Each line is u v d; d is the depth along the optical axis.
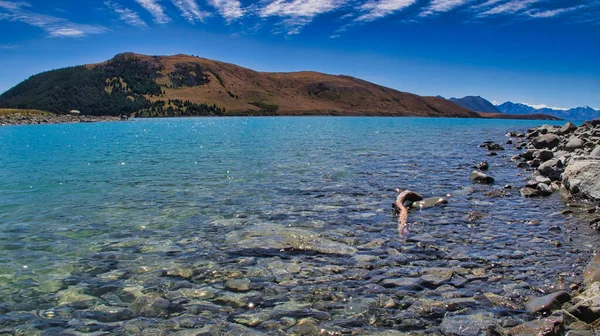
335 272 8.78
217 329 6.60
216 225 12.44
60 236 11.51
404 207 13.91
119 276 8.74
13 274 8.87
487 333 6.29
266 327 6.64
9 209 14.60
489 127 99.00
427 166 24.75
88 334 6.49
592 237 10.80
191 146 39.53
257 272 8.84
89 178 20.95
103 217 13.45
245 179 20.38
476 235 11.20
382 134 60.88
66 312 7.23
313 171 22.83
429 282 8.19
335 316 6.94
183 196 16.56
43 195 16.91
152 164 26.08
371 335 6.34
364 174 21.73
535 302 7.11
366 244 10.53
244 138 51.28
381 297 7.58
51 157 30.38
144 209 14.48
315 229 11.90
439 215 13.33
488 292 7.69
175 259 9.68
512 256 9.52
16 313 7.18
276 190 17.64
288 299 7.59
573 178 15.75
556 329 6.29
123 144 42.34
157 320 6.91
